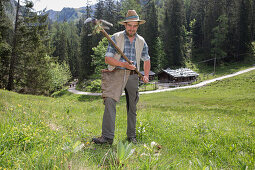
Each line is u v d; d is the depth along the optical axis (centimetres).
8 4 2888
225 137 435
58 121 470
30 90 3303
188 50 9644
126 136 424
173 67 8119
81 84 7162
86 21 270
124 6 8519
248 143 400
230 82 5375
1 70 3038
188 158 315
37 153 217
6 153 209
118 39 366
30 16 3044
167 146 371
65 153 213
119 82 363
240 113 1373
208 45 8412
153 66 8075
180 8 8262
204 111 1523
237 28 8375
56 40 9762
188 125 577
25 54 3092
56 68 6838
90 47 7375
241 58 8369
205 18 8531
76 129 421
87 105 1098
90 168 195
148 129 480
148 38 8081
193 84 6259
